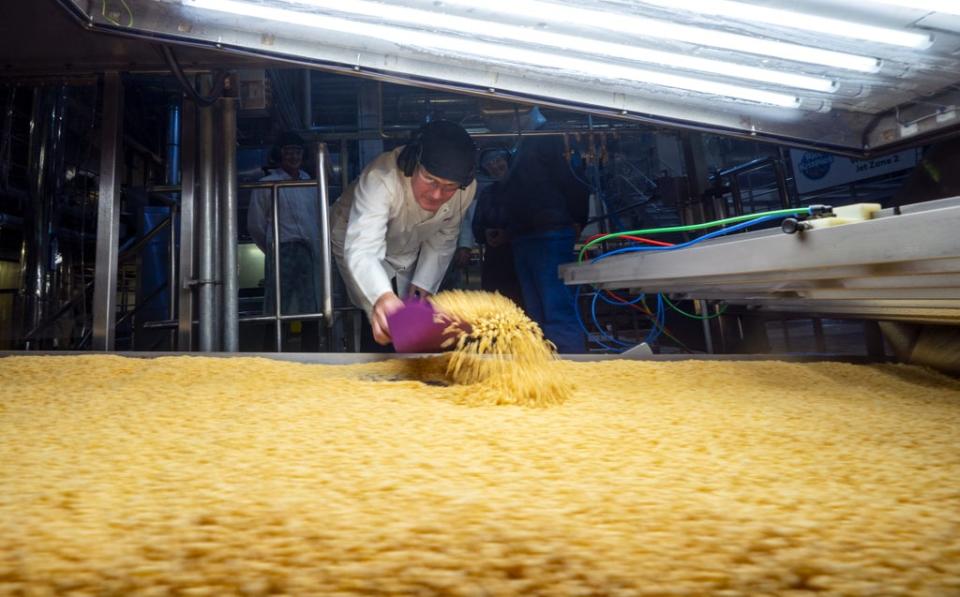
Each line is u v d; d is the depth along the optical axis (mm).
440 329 1688
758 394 1416
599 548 471
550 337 3498
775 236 1449
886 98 1987
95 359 1722
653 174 7531
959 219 1036
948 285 1300
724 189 3658
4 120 4590
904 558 460
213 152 2869
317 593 398
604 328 4891
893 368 1959
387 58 1911
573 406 1215
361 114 5102
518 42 1810
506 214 3865
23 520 503
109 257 2514
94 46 2406
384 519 522
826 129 2170
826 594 409
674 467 739
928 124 1989
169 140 5645
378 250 2426
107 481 625
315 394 1268
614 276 2277
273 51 1854
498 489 626
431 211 2664
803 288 1855
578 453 803
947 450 835
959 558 461
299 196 3801
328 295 2805
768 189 7777
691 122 2131
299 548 458
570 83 2031
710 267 1690
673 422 1038
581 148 4211
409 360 1828
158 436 850
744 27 1628
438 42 1825
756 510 568
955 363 1867
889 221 1160
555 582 419
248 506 548
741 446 863
